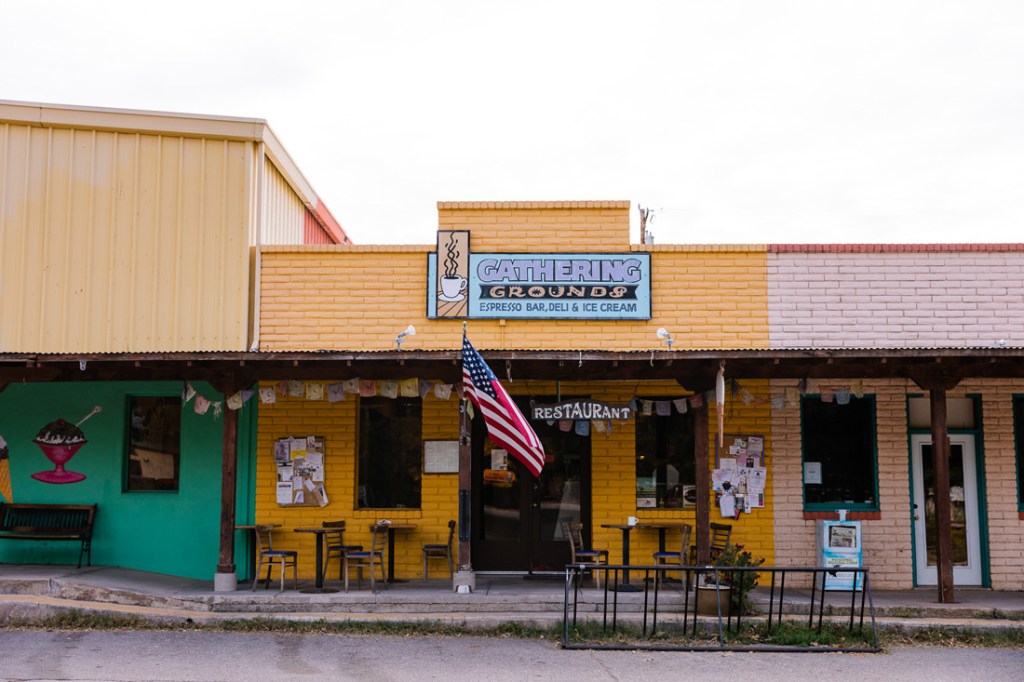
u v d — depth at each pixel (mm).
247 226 14117
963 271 14031
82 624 11344
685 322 13953
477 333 13961
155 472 14242
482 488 14195
